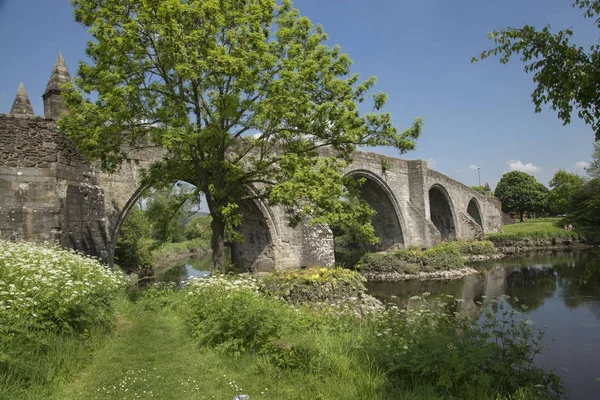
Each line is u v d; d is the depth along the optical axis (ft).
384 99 46.60
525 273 99.14
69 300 23.38
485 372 21.65
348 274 62.13
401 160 129.49
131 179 58.90
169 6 34.14
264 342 24.32
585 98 16.10
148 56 39.45
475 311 54.80
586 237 171.94
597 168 170.50
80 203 45.19
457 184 177.99
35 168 40.73
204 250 205.77
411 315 38.78
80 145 38.52
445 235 174.19
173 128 36.06
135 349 25.12
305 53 45.42
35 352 19.60
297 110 41.01
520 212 291.38
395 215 126.11
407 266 104.94
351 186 51.93
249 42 39.78
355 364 22.02
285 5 46.26
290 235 81.10
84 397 18.21
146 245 106.22
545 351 38.32
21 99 55.42
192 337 27.89
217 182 44.75
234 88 39.70
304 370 21.52
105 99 35.78
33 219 39.86
